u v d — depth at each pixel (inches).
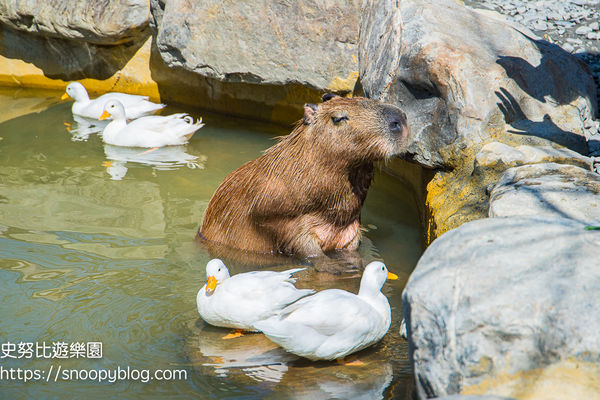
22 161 323.3
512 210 177.3
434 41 257.1
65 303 205.8
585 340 117.9
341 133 222.1
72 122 380.2
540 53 269.0
